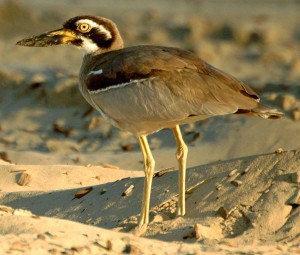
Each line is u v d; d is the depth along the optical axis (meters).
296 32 36.00
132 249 10.38
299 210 11.99
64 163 20.36
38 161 20.50
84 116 24.27
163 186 13.43
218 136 20.91
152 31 35.44
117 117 12.55
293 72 29.81
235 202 12.35
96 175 16.47
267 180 12.55
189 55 12.53
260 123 20.92
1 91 25.88
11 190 15.68
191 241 11.69
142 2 44.41
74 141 22.89
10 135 23.62
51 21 36.91
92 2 43.47
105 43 13.46
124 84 12.35
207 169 13.30
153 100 12.16
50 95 25.03
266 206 12.12
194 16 39.41
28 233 10.78
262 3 43.97
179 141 12.77
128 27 36.31
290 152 12.89
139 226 12.37
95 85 12.66
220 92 12.12
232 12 40.94
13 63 29.88
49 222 11.38
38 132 23.78
